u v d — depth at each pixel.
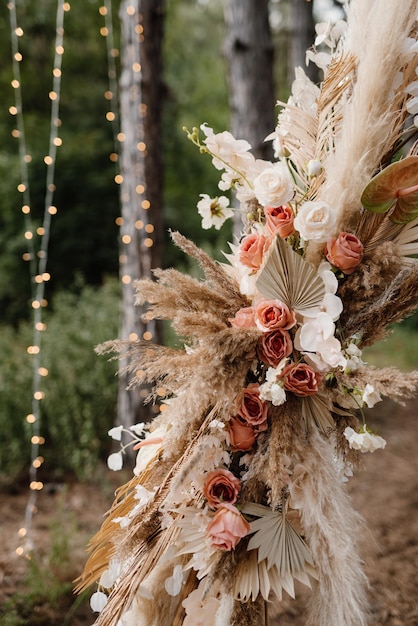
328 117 1.33
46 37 9.12
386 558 2.78
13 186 8.72
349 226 1.28
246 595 1.25
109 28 4.07
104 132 9.48
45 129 9.12
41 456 3.89
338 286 1.29
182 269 5.71
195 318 1.26
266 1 4.07
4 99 9.02
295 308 1.27
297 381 1.24
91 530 3.02
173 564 1.35
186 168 10.64
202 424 1.29
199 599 1.30
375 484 3.70
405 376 1.18
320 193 1.30
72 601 2.43
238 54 4.05
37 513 3.29
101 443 4.05
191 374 1.29
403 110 1.28
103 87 9.55
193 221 10.23
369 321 1.27
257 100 4.05
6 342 4.59
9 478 3.68
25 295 8.62
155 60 3.69
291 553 1.26
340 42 1.38
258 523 1.27
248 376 1.32
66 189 8.98
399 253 1.22
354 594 1.20
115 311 4.76
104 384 4.01
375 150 1.23
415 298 1.25
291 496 1.25
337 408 1.29
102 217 9.13
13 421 3.88
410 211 1.24
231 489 1.27
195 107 11.70
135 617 1.34
